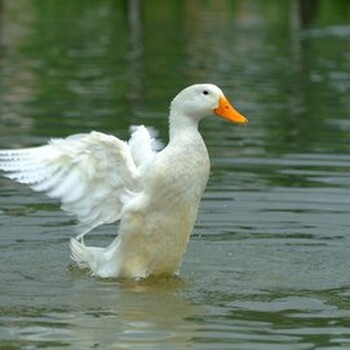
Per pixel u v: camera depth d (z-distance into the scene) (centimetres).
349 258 1356
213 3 4525
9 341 1043
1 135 1939
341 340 1047
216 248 1391
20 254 1353
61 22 3844
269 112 2223
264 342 1041
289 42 3338
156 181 1245
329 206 1561
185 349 1020
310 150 1880
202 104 1256
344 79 2642
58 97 2367
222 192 1617
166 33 3559
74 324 1097
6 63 2862
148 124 2059
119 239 1275
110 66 2819
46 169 1280
